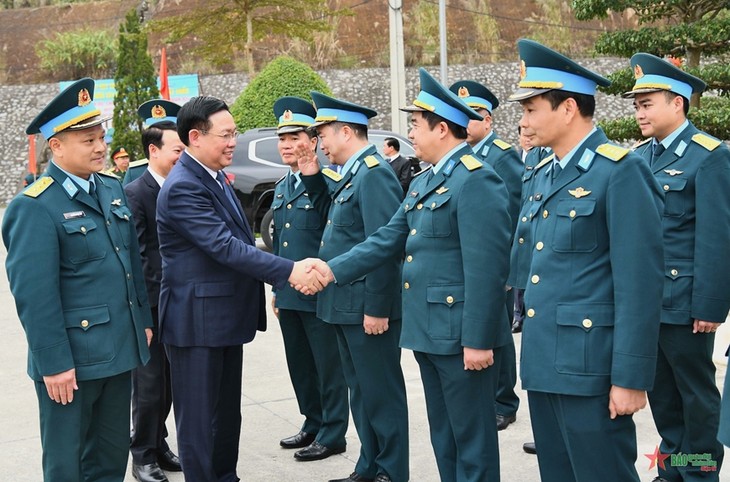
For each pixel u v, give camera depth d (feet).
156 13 85.35
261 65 76.64
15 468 12.39
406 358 18.34
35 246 8.78
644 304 7.38
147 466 11.91
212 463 10.59
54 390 8.84
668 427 10.98
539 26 78.02
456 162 9.59
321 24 60.49
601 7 26.35
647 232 7.45
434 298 9.50
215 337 10.22
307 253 12.98
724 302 10.22
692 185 10.51
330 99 11.53
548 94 7.95
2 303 26.53
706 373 10.57
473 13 77.87
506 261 9.23
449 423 9.95
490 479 9.49
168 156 12.23
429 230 9.59
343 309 11.18
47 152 74.54
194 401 10.32
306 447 12.94
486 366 9.19
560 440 8.16
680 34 25.04
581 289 7.74
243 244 10.26
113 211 9.86
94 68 86.22
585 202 7.74
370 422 11.19
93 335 9.18
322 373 12.55
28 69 88.43
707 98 26.17
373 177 11.17
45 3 100.01
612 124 25.59
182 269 10.32
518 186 14.53
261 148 32.71
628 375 7.36
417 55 75.10
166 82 46.50
